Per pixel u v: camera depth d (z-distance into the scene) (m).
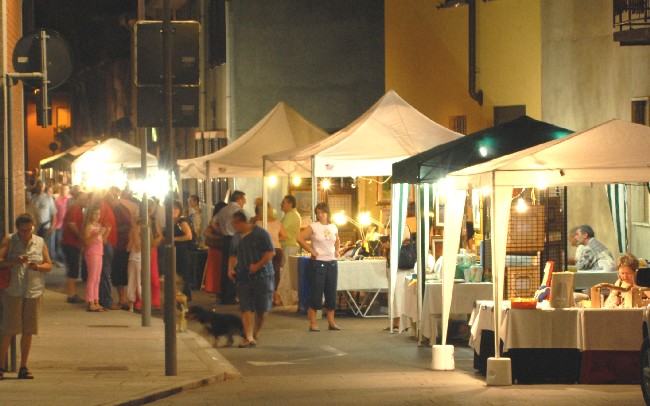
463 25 43.97
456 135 32.47
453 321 28.41
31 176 66.56
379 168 32.28
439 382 21.23
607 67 36.12
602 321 21.06
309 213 46.25
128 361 22.94
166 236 21.16
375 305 33.84
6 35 21.70
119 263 33.44
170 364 21.05
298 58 48.38
